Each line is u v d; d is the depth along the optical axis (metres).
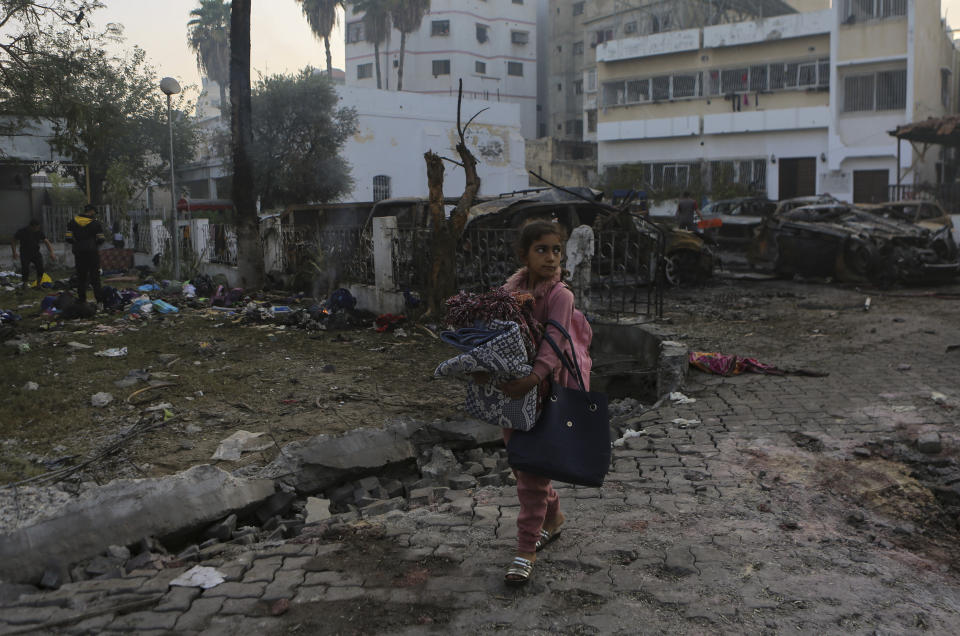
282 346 8.26
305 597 2.89
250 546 3.43
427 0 49.38
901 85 28.64
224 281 13.88
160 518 3.57
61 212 23.80
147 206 35.47
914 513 3.79
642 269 12.10
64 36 12.95
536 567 3.12
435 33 53.78
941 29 31.03
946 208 20.22
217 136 37.06
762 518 3.65
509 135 39.19
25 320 10.18
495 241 9.87
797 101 32.19
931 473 4.25
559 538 3.41
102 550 3.34
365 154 34.84
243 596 2.90
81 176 28.02
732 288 13.82
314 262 12.48
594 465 2.77
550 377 2.84
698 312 10.72
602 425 2.82
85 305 10.35
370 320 10.12
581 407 2.81
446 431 4.95
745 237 19.11
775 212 17.05
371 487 4.39
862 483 4.13
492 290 2.88
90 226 10.98
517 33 55.56
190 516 3.66
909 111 28.42
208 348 7.92
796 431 5.04
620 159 37.97
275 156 31.25
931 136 21.14
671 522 3.59
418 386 6.43
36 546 3.21
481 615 2.74
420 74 54.81
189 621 2.71
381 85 56.91
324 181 31.78
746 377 6.64
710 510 3.74
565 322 2.82
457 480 4.38
